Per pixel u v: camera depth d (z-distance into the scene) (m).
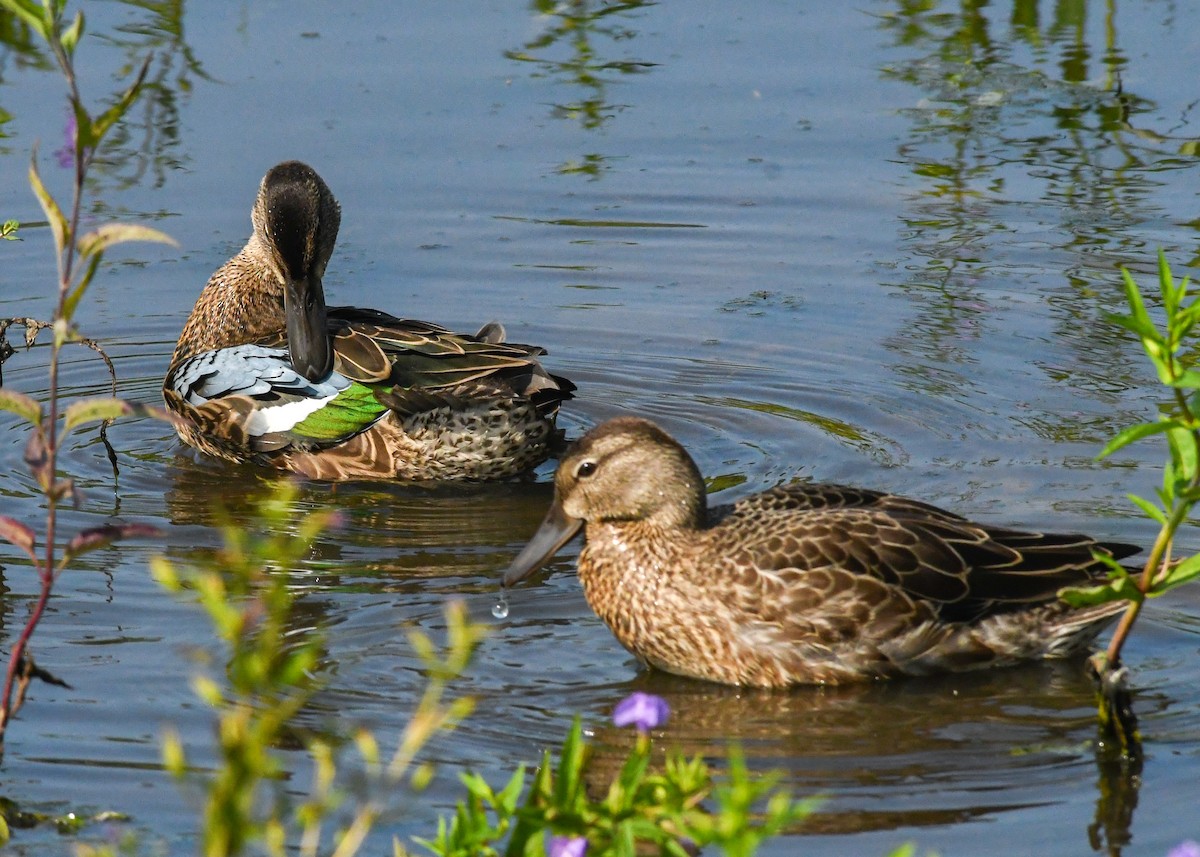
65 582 10.62
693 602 9.62
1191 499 7.66
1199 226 16.45
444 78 19.41
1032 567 9.78
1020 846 7.58
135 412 7.29
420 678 9.37
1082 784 8.19
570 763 6.06
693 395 14.12
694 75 19.59
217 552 11.21
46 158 17.41
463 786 8.09
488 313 15.58
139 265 16.31
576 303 15.77
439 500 12.64
